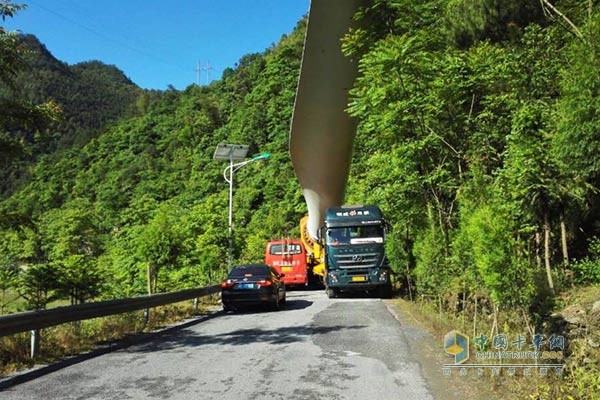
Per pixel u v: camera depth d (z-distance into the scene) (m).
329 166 24.50
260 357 8.23
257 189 68.88
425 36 11.33
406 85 11.30
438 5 12.07
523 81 11.05
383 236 19.67
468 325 9.12
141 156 97.06
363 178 25.52
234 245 26.14
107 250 28.06
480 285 7.99
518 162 7.88
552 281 8.12
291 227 56.50
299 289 29.55
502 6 14.05
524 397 5.37
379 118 12.00
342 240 19.77
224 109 101.56
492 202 7.69
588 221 9.80
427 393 5.95
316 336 10.20
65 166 105.69
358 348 8.77
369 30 12.41
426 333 10.13
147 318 12.26
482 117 11.92
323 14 15.33
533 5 13.70
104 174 94.12
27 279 12.90
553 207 8.62
